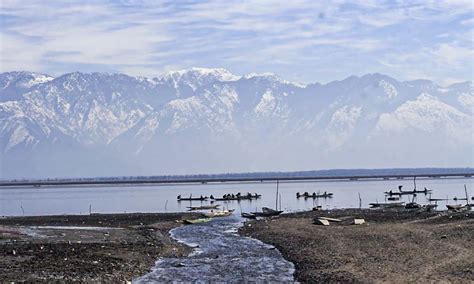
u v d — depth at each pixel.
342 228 101.25
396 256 70.50
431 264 64.50
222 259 78.88
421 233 86.06
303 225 110.62
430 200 193.38
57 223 131.62
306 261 73.31
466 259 65.81
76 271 65.75
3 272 64.00
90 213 164.75
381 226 99.94
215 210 171.62
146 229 114.50
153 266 74.00
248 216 145.75
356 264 67.62
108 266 69.69
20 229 107.75
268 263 75.12
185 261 77.50
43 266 67.56
